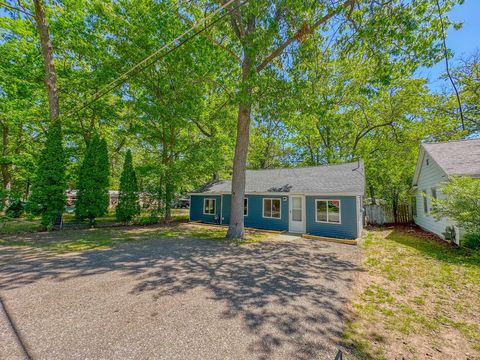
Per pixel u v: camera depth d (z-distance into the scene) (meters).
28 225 11.75
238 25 9.30
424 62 6.87
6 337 2.78
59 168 11.09
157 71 13.22
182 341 2.79
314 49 8.05
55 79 11.55
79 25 12.50
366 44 7.58
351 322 3.36
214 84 11.73
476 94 16.47
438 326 3.29
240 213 10.27
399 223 16.06
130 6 12.30
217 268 5.79
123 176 13.97
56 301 3.77
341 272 5.69
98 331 2.95
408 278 5.25
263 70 8.92
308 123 11.19
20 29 12.39
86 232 10.80
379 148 18.22
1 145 15.12
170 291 4.28
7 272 5.11
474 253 7.08
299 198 12.40
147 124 15.24
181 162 15.14
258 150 25.08
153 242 8.81
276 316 3.46
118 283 4.60
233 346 2.72
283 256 7.18
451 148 10.40
